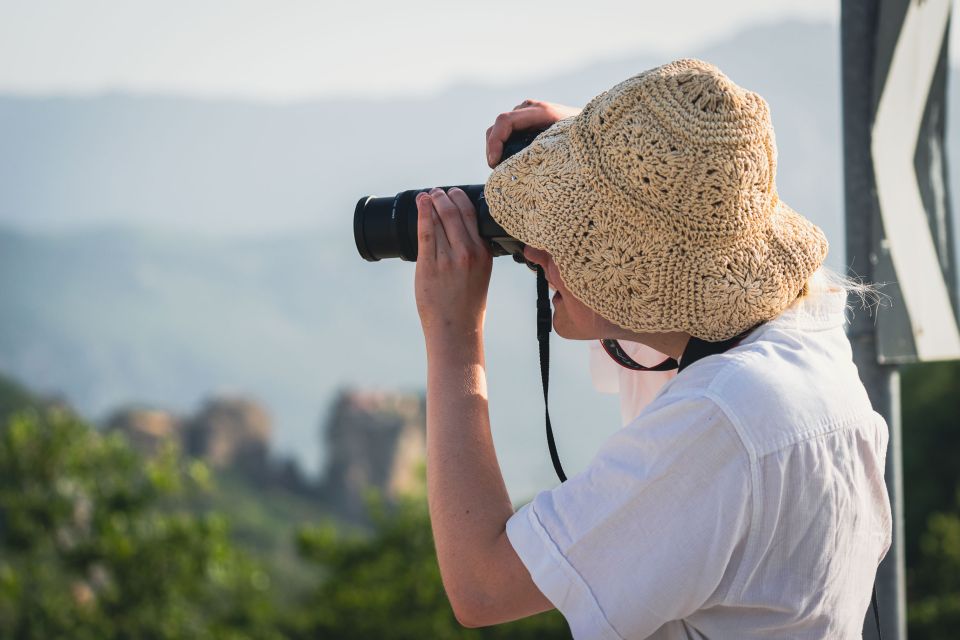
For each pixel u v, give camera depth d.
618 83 1.56
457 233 1.69
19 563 7.90
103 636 7.77
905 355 2.30
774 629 1.45
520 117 1.90
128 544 7.83
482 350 1.72
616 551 1.43
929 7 2.34
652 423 1.45
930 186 2.43
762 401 1.42
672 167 1.42
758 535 1.41
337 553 9.70
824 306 1.60
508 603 1.50
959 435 21.56
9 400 43.41
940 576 12.98
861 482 1.51
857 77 2.29
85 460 8.23
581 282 1.53
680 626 1.49
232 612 8.90
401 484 76.00
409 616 8.98
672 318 1.49
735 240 1.46
